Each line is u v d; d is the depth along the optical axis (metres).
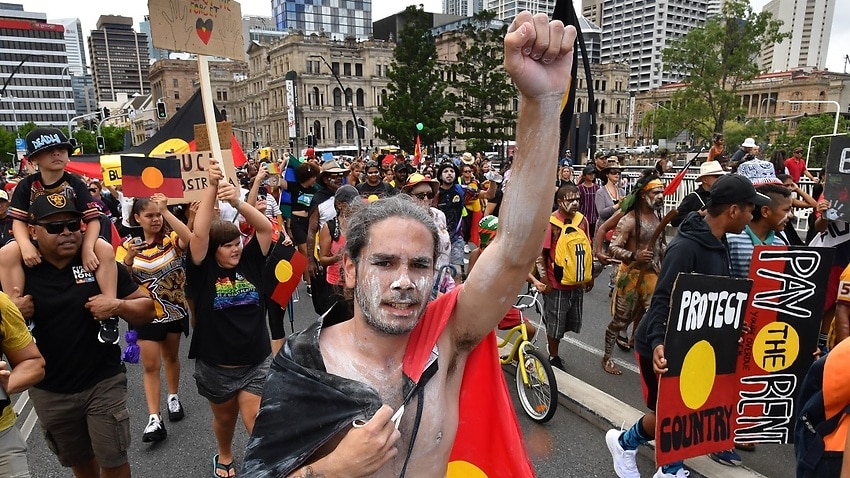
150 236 4.25
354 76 84.75
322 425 1.32
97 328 2.90
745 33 43.25
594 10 161.75
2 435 2.42
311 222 6.29
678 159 36.78
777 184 3.60
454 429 1.53
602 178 9.92
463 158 15.20
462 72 49.50
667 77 145.62
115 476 3.04
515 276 1.45
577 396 4.50
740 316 3.01
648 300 4.93
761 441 3.16
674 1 143.12
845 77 88.31
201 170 5.14
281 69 85.31
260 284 3.45
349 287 1.43
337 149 60.25
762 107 86.75
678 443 2.99
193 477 3.70
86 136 84.44
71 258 2.89
